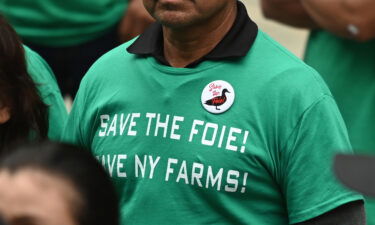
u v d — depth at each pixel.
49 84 6.91
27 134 6.34
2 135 6.27
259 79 5.67
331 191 5.53
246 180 5.62
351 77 8.52
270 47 5.79
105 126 5.98
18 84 6.23
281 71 5.68
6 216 3.62
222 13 5.71
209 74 5.72
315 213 5.55
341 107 8.58
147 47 5.93
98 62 6.16
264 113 5.62
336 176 3.45
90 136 6.12
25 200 3.65
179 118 5.72
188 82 5.75
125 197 5.88
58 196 3.66
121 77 5.98
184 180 5.68
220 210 5.66
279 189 5.72
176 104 5.75
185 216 5.68
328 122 5.59
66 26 9.19
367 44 8.41
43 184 3.66
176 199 5.70
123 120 5.88
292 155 5.61
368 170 3.41
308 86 5.64
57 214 3.65
